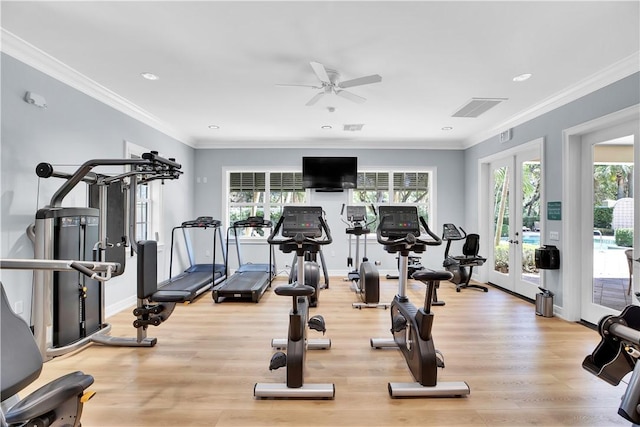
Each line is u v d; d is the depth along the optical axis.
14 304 2.67
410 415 1.99
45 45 2.69
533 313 4.02
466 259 5.07
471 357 2.78
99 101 3.70
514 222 4.97
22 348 1.23
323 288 5.34
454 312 4.05
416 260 5.75
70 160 3.27
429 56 2.86
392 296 4.83
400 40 2.60
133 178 3.53
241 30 2.47
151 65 3.06
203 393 2.23
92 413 2.00
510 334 3.31
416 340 2.31
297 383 2.19
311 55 2.85
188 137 6.02
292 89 3.66
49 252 2.59
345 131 5.62
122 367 2.61
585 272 3.64
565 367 2.60
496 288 5.37
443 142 6.40
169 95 3.86
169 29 2.45
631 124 3.10
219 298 4.75
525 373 2.51
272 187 6.60
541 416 1.98
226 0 2.11
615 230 3.29
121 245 3.51
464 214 6.48
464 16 2.28
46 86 2.98
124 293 4.17
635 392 1.10
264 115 4.67
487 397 2.19
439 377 2.44
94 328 3.12
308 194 6.51
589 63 2.99
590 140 3.59
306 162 6.31
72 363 2.68
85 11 2.22
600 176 3.47
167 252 5.34
